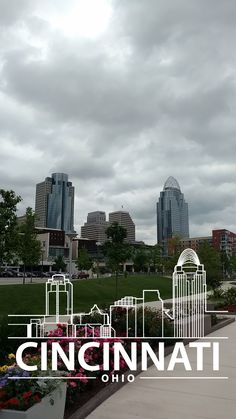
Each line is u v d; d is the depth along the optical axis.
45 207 194.25
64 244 110.12
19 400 4.16
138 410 5.55
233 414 5.45
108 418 5.23
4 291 22.08
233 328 14.96
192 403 5.89
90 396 5.91
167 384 6.88
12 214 20.84
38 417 4.12
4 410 3.99
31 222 35.09
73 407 5.42
